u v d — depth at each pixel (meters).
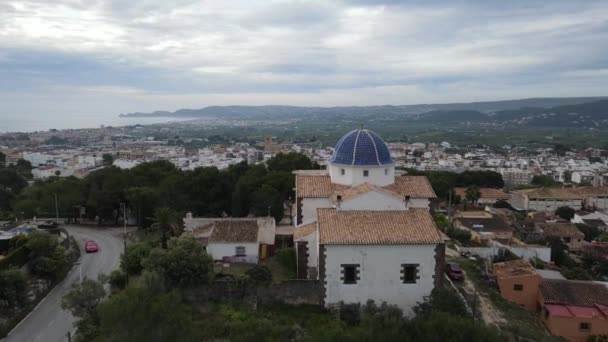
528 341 50.88
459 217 114.12
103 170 117.38
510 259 79.25
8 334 52.34
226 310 51.56
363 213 55.91
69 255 76.81
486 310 57.00
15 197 128.12
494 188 178.00
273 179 111.25
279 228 81.69
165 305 41.31
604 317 58.19
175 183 104.44
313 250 59.09
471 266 70.81
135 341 39.00
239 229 69.31
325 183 67.94
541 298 62.59
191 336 42.38
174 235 79.38
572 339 58.03
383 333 42.94
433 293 51.59
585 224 129.50
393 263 52.41
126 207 106.44
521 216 140.62
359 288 52.66
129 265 63.44
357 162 66.12
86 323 48.09
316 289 53.31
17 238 73.12
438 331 43.59
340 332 43.47
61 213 110.88
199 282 53.62
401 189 67.44
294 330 47.25
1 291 54.78
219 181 108.44
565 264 90.19
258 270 54.97
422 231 53.44
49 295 63.72
